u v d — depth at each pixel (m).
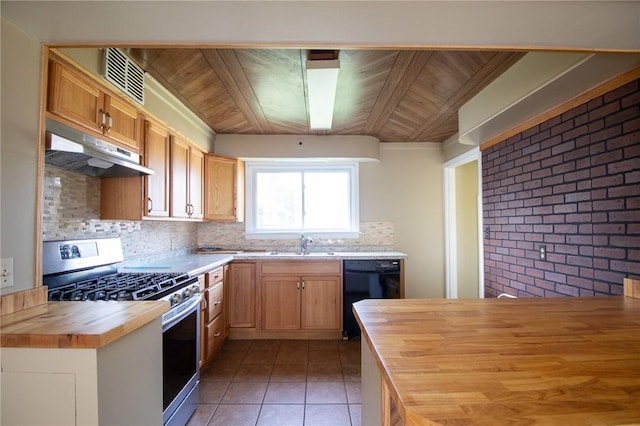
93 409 0.99
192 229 3.75
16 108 1.21
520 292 2.41
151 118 2.26
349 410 2.06
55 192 1.83
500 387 0.70
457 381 0.72
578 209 1.88
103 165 1.81
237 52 1.93
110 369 1.06
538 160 2.22
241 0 1.05
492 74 2.19
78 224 1.99
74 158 1.63
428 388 0.69
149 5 1.08
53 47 1.34
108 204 2.17
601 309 1.32
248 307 3.33
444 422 0.58
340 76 2.23
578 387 0.70
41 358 1.00
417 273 3.99
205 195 3.32
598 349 0.90
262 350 3.02
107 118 1.79
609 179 1.68
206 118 3.14
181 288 1.93
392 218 4.01
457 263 4.01
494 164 2.75
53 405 1.00
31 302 1.27
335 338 3.33
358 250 3.96
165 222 3.09
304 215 4.04
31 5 1.08
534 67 1.85
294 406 2.10
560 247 2.02
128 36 1.28
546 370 0.77
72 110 1.55
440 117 3.12
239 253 3.60
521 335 1.01
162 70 2.16
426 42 1.32
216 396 2.22
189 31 1.24
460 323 1.14
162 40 1.31
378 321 1.16
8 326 1.06
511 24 1.19
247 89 2.47
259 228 4.02
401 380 0.72
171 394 1.74
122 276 2.06
